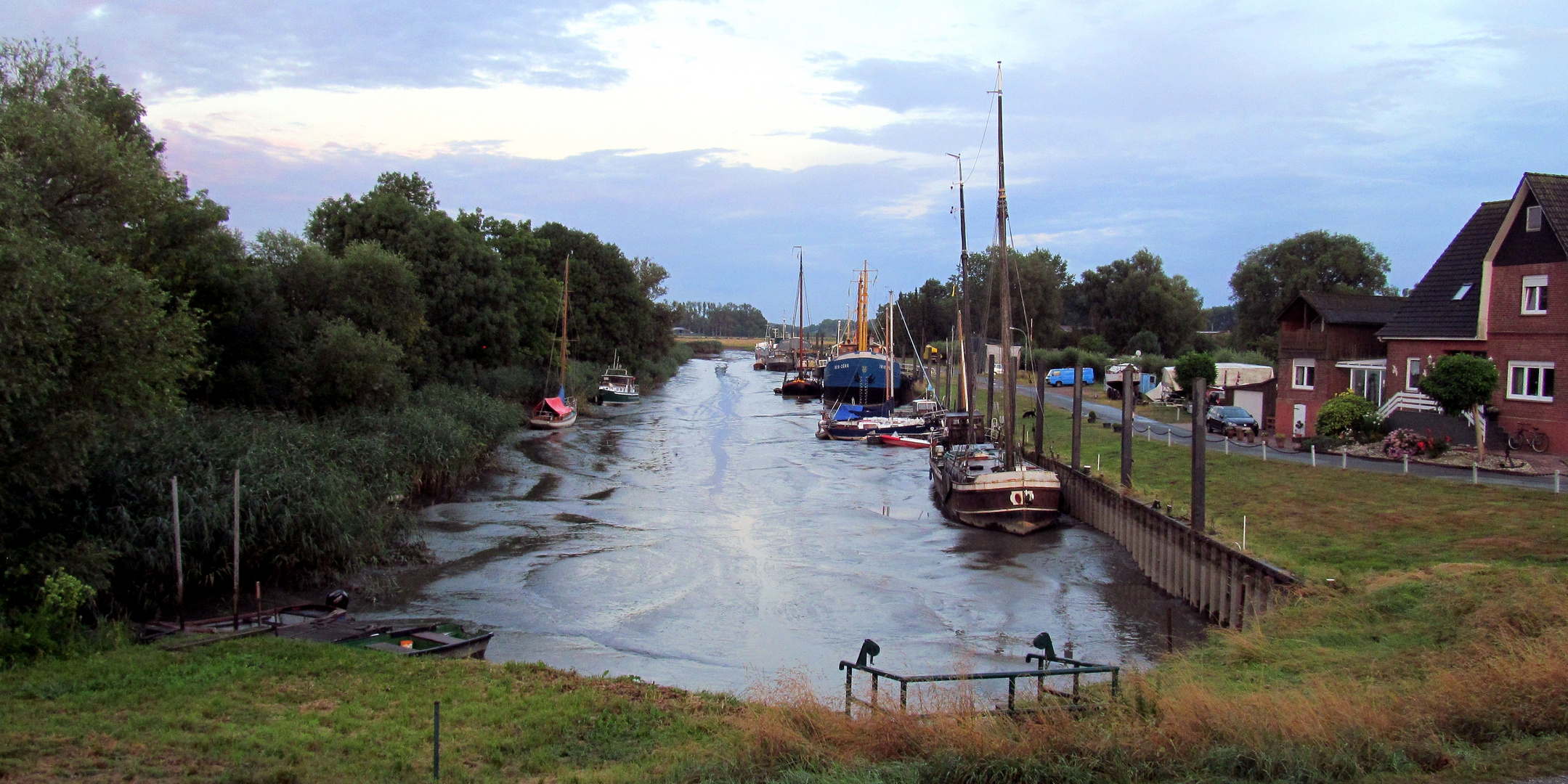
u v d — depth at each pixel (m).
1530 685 10.93
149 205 22.38
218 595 22.23
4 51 23.20
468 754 11.91
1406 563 20.92
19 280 14.98
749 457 53.06
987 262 112.00
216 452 24.28
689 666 19.30
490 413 45.88
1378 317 43.75
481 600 23.77
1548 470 28.19
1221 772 9.36
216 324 34.41
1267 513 26.84
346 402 37.47
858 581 26.52
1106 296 117.62
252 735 11.95
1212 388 56.50
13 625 15.51
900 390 88.00
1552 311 31.89
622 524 33.59
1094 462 41.12
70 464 17.39
